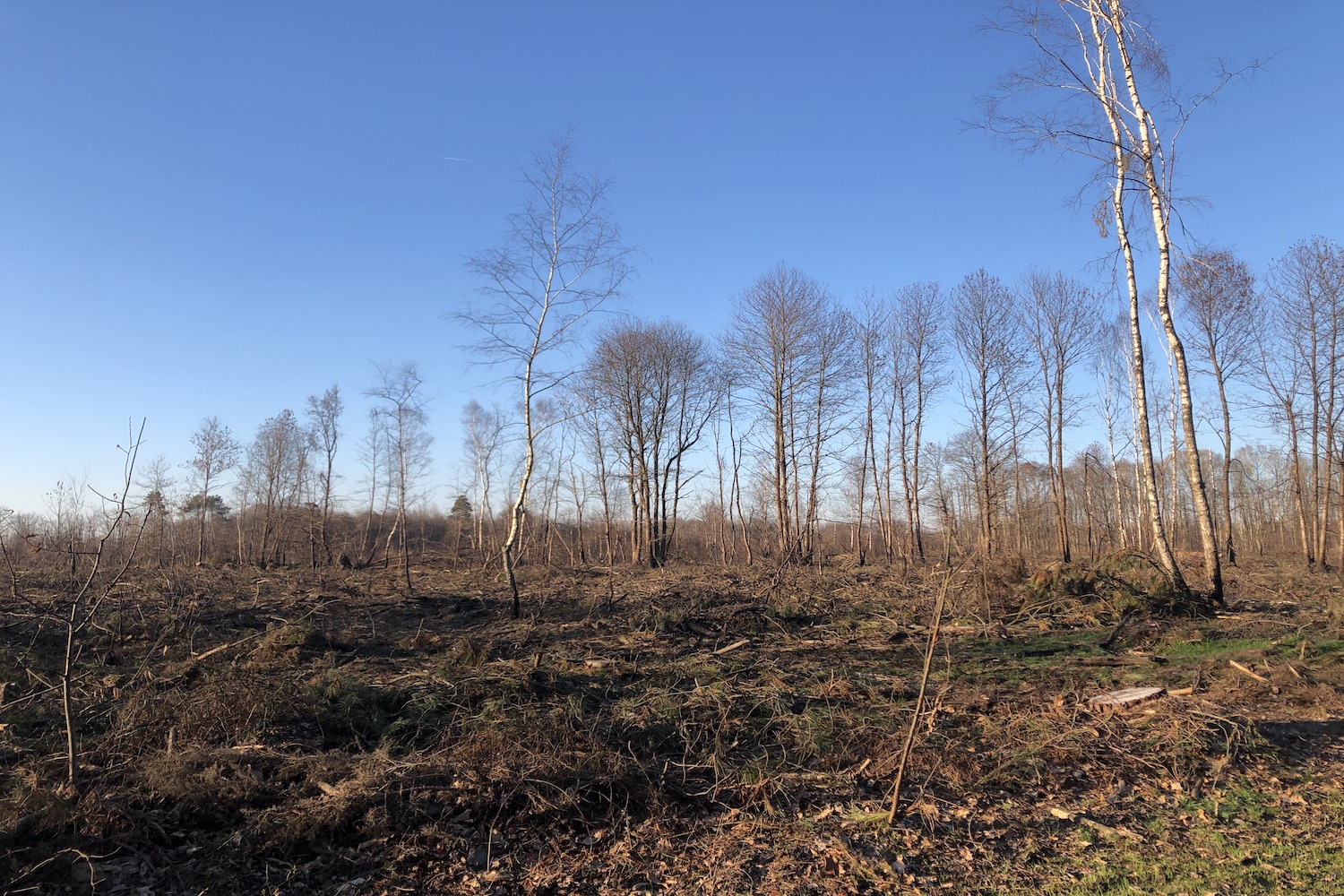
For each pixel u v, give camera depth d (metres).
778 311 32.28
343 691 7.10
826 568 24.02
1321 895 3.85
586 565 31.38
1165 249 13.84
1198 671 8.74
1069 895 3.93
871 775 5.56
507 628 12.80
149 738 5.80
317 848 4.44
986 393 30.09
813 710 6.75
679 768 5.63
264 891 4.05
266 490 35.78
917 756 5.75
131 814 4.56
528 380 15.30
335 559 31.52
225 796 4.87
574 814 4.84
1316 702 7.33
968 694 7.96
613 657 9.77
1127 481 37.09
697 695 7.19
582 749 5.68
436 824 4.62
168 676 7.75
